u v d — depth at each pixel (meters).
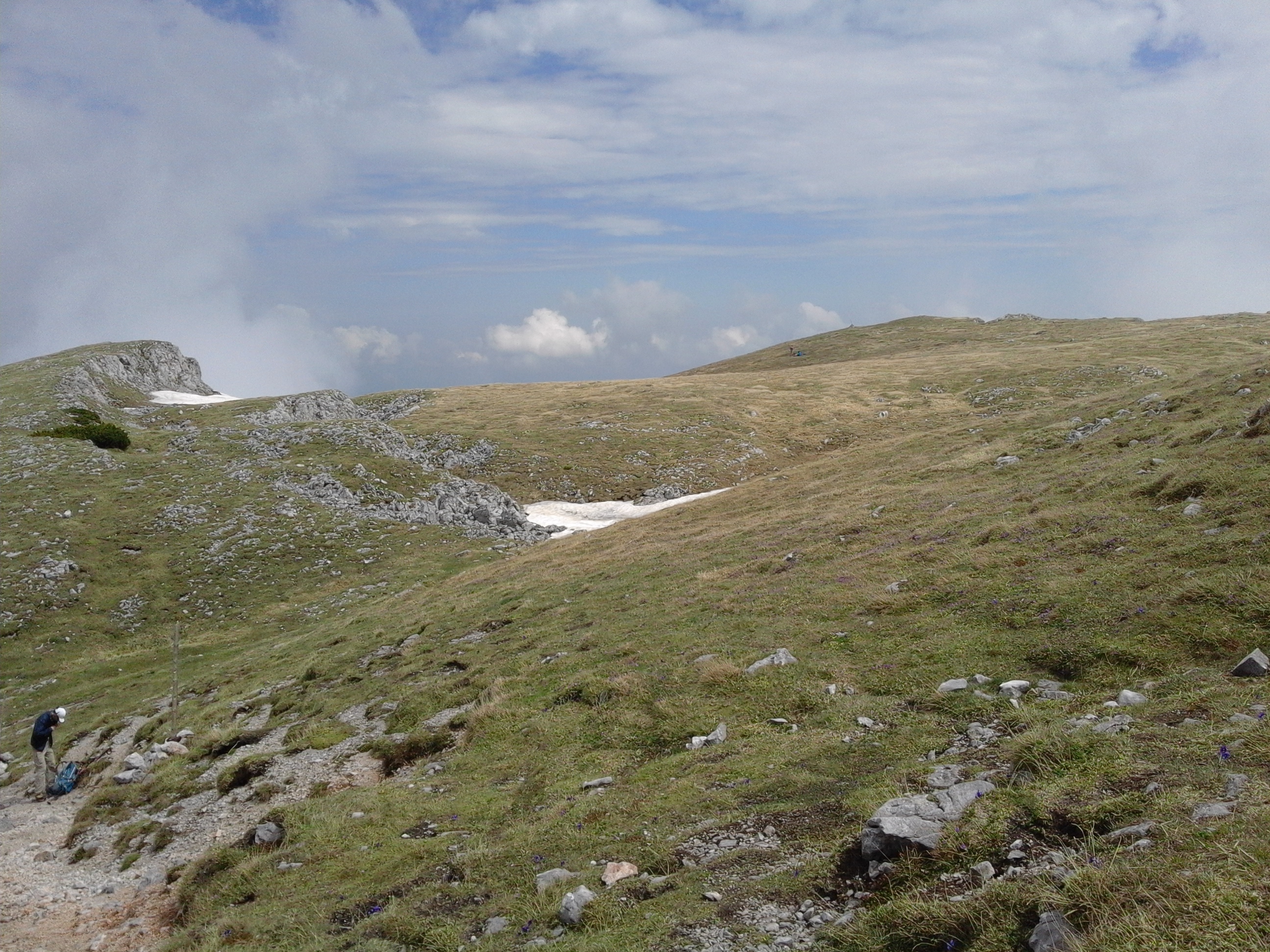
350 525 62.78
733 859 10.30
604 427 119.56
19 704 39.66
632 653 22.42
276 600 51.56
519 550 59.12
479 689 23.28
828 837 10.24
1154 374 120.50
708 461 105.44
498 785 16.67
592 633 25.67
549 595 34.75
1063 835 8.31
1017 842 8.41
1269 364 34.62
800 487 48.75
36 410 85.00
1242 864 6.43
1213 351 138.88
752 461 106.31
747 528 38.69
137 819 20.80
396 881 12.50
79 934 14.70
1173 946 5.84
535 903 10.57
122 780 24.66
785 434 117.12
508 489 96.56
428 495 74.44
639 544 43.31
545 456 106.31
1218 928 5.82
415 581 51.78
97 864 18.66
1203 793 8.02
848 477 47.28
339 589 53.00
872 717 14.74
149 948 13.38
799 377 158.38
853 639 19.27
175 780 22.62
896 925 7.73
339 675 30.33
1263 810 7.17
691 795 13.09
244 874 14.29
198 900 14.05
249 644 43.97
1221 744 9.02
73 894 16.88
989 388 129.62
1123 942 6.07
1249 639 13.02
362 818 15.74
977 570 21.31
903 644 18.02
